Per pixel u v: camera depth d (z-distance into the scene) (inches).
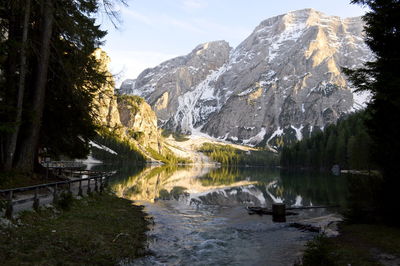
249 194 1403.8
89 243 408.8
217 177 3004.4
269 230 613.6
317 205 1014.4
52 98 792.9
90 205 693.9
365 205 583.5
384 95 453.1
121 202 901.8
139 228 575.5
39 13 670.5
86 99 780.0
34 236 386.6
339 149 4288.9
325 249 360.8
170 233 564.1
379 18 484.1
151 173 3213.6
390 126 482.0
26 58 656.4
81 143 957.2
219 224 678.5
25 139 661.9
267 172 4650.6
